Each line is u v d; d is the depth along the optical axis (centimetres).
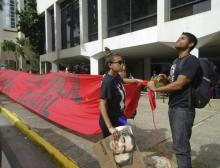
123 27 1845
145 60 2291
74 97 764
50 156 579
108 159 347
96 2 2133
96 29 2150
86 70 2225
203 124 762
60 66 3138
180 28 1260
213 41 1216
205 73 360
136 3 1703
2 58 5628
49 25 3141
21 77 1272
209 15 1112
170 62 2564
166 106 1108
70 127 721
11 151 629
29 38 3600
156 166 475
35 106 965
